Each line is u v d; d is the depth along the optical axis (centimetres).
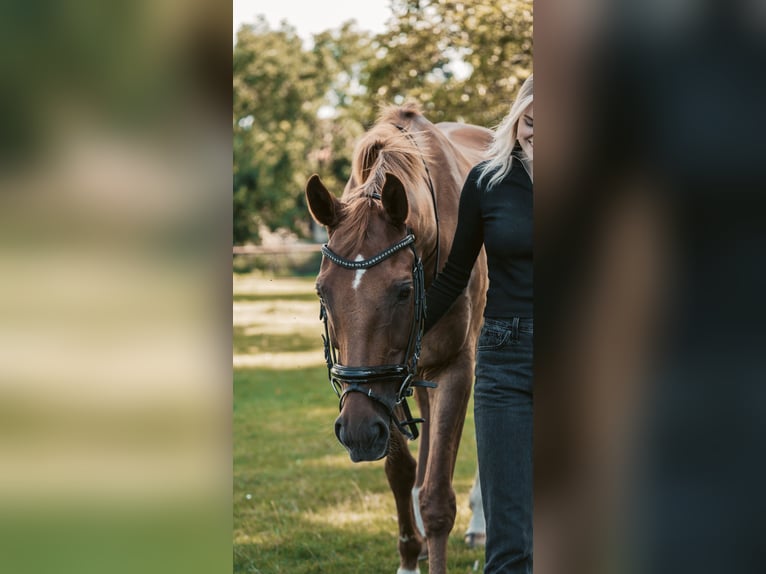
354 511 382
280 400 651
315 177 237
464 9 609
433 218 259
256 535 350
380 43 677
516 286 195
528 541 187
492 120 596
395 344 222
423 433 333
